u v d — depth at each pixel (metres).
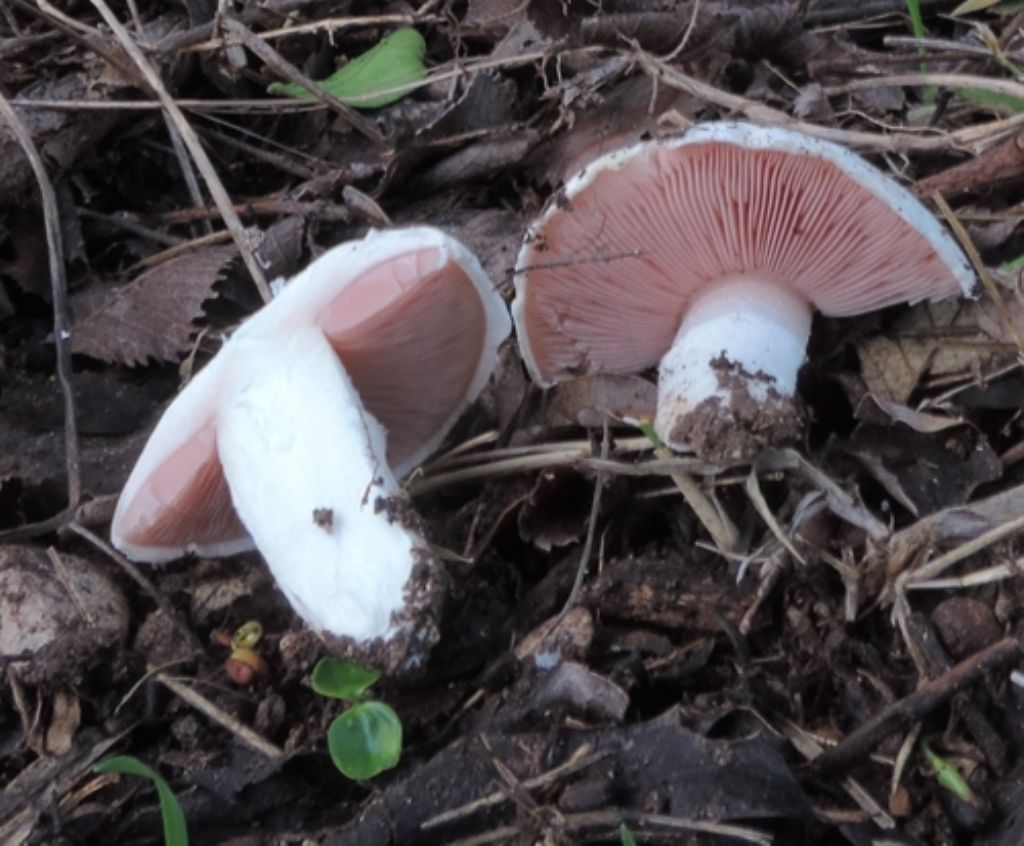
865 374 0.35
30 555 0.33
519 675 0.32
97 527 0.34
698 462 0.33
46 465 0.35
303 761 0.31
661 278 0.34
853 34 0.42
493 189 0.39
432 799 0.30
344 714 0.30
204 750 0.31
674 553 0.34
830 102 0.39
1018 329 0.34
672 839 0.29
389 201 0.39
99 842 0.30
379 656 0.30
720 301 0.33
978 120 0.38
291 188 0.40
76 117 0.39
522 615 0.33
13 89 0.40
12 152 0.38
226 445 0.31
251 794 0.30
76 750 0.31
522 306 0.34
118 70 0.39
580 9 0.40
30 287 0.38
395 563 0.30
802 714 0.31
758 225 0.32
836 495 0.33
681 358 0.33
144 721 0.32
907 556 0.32
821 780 0.30
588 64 0.40
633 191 0.32
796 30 0.40
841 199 0.31
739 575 0.32
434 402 0.35
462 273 0.32
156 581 0.34
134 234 0.39
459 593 0.33
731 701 0.31
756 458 0.33
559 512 0.34
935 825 0.30
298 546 0.31
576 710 0.31
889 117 0.39
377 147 0.40
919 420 0.33
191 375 0.36
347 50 0.43
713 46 0.39
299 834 0.30
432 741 0.31
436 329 0.33
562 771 0.30
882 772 0.30
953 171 0.36
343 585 0.30
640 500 0.34
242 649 0.32
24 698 0.32
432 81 0.40
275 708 0.32
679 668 0.32
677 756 0.30
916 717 0.30
